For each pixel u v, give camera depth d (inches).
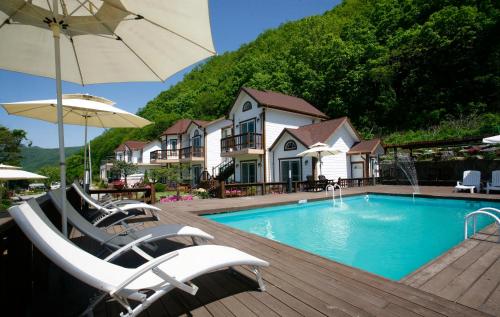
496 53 872.3
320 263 127.0
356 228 289.1
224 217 326.0
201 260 87.4
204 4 78.5
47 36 116.4
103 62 127.5
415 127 971.3
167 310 85.7
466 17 944.9
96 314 85.2
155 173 834.2
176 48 110.7
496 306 88.7
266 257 136.6
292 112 738.8
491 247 151.1
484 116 807.1
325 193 488.1
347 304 86.2
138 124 273.9
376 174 729.6
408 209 382.0
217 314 82.6
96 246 157.5
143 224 223.0
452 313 79.7
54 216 149.0
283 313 81.9
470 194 398.3
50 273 118.4
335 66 1195.3
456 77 971.3
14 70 123.7
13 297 78.5
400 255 204.7
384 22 1252.5
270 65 1461.6
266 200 398.0
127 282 65.9
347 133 706.8
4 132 943.7
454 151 647.8
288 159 655.1
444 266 124.0
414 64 1045.2
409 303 86.2
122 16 95.6
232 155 732.7
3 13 96.7
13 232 79.3
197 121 1112.2
